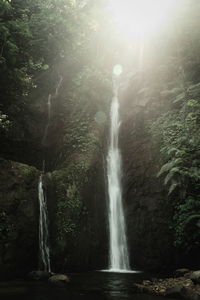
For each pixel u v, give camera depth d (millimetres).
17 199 10289
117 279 9602
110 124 15711
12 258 9562
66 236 10953
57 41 15930
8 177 10570
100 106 15664
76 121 14695
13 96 13562
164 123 14102
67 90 16297
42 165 14375
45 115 14961
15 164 11117
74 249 11133
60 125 15125
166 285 8273
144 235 12508
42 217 10789
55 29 15703
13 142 13688
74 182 11930
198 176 10602
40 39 15133
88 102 15516
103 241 12414
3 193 10180
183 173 10773
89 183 12383
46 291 7676
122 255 12539
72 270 10953
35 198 10742
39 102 15039
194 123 12836
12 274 9469
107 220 12953
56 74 16531
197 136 12062
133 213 13055
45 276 9289
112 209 13438
